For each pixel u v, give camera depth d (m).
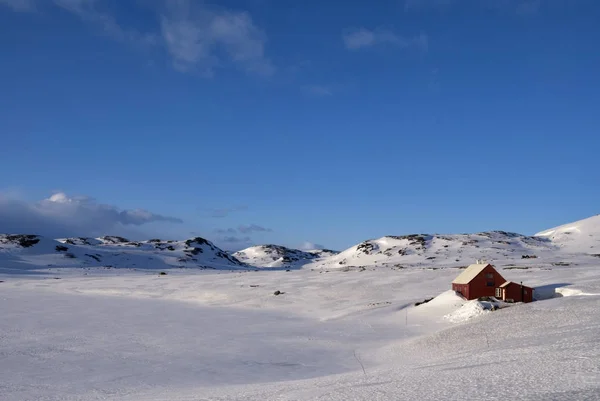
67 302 69.12
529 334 29.06
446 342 31.52
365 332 43.19
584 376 11.56
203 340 39.28
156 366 29.44
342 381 17.88
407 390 12.34
